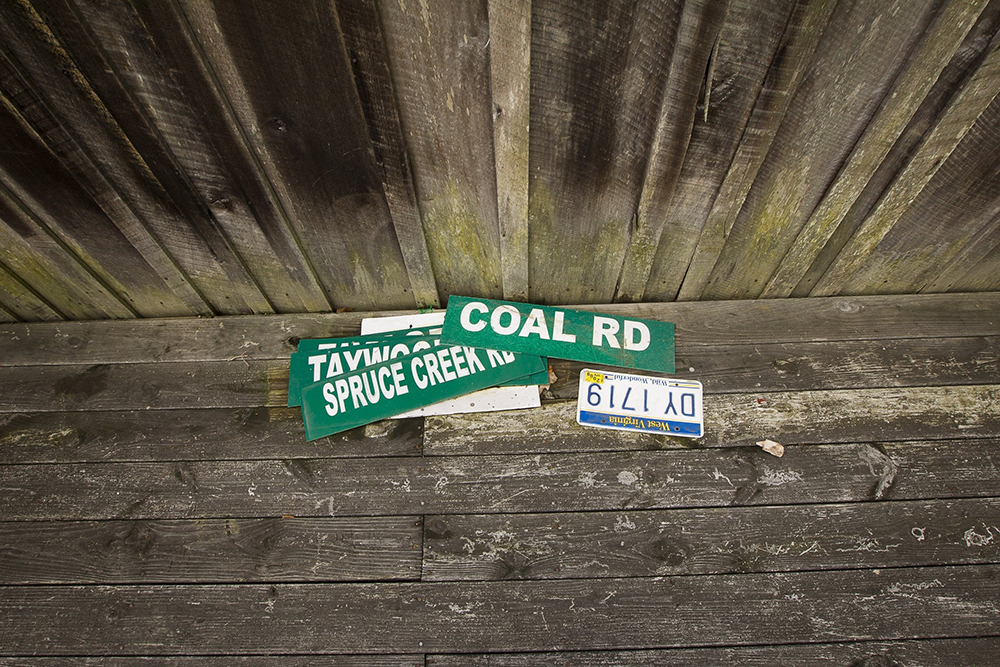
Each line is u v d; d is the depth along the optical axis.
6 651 1.63
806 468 1.81
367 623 1.64
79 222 1.74
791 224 1.80
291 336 2.13
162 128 1.47
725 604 1.63
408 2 1.24
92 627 1.66
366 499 1.81
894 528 1.71
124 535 1.79
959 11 1.23
